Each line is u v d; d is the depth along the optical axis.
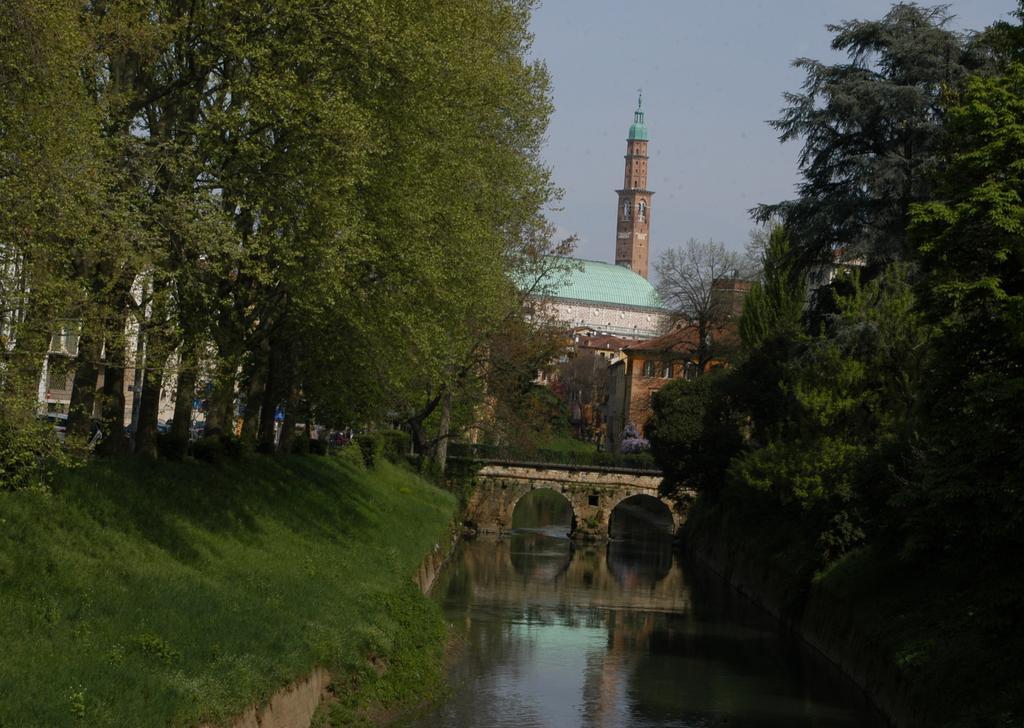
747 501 62.31
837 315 47.34
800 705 35.22
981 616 28.89
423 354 35.50
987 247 26.08
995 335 25.89
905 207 48.41
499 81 36.94
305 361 44.22
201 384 36.44
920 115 48.50
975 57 48.81
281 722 22.17
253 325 37.25
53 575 22.25
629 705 34.44
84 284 22.73
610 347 199.75
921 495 30.06
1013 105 26.12
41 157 20.16
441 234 34.94
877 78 50.38
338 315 33.72
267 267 28.94
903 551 31.69
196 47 28.94
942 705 27.38
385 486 64.88
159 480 31.73
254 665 21.89
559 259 73.19
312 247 28.94
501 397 78.62
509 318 70.00
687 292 105.38
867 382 45.81
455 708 31.73
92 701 17.33
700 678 39.03
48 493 23.52
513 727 30.22
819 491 44.53
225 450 40.19
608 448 160.62
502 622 48.69
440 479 86.06
